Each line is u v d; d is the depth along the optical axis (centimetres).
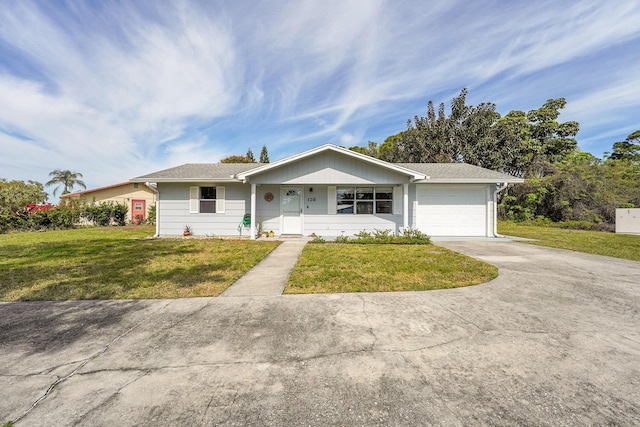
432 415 181
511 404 192
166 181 1169
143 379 221
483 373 229
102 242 993
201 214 1215
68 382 217
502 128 2125
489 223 1203
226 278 524
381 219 1198
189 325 325
